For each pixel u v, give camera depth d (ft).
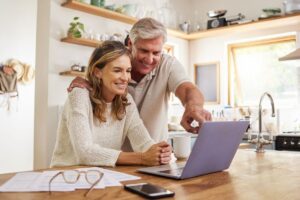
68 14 11.69
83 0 11.52
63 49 11.55
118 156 4.48
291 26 14.24
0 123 13.30
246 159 5.29
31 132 14.30
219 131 3.63
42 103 11.23
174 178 3.55
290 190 3.09
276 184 3.35
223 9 16.39
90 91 5.15
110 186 3.13
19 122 13.92
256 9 15.28
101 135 5.28
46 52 11.22
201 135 3.42
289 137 12.23
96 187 3.05
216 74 16.51
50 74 11.14
